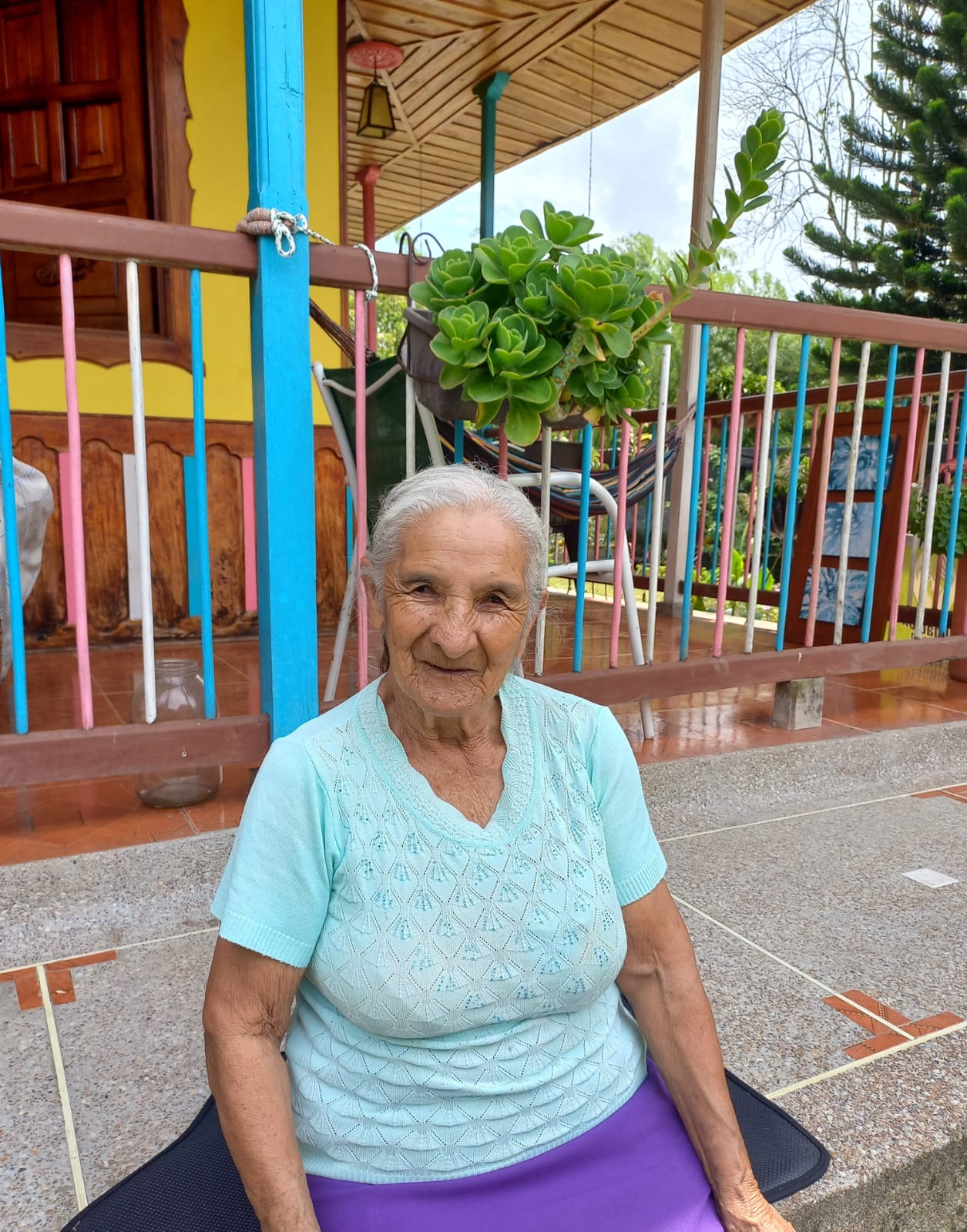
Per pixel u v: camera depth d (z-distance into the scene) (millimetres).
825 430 3074
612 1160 1121
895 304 13609
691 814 2834
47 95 4293
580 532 2652
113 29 4184
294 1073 1122
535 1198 1064
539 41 6719
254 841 1027
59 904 2014
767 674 3061
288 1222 958
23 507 2688
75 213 1936
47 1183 1318
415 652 1057
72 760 2066
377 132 7094
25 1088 1521
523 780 1110
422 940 1027
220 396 4395
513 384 1862
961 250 12672
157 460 4207
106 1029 1692
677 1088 1192
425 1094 1064
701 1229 1071
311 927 1035
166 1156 1188
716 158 5363
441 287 1969
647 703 3035
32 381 3980
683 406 5355
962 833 2760
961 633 3658
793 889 2361
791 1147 1248
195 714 2398
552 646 4387
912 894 2344
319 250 2189
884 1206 1429
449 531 1033
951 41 12641
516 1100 1093
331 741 1077
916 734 3271
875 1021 1783
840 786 3133
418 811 1058
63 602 4117
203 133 4266
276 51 2043
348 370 2709
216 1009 1030
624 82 7477
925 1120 1510
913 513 4031
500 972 1046
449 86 7617
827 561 4559
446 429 2549
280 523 2203
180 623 4344
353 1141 1073
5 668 2822
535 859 1076
